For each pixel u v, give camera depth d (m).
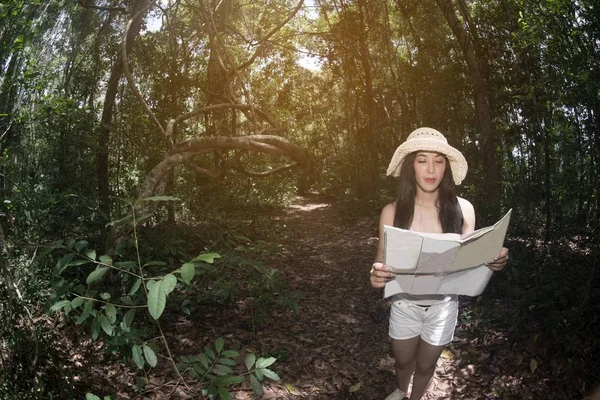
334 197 32.47
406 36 17.56
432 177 3.10
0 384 3.19
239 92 18.53
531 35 5.72
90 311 2.69
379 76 20.69
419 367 3.35
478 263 2.79
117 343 3.02
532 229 8.55
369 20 17.69
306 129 31.22
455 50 13.83
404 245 2.68
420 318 3.23
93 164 8.48
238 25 17.17
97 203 7.24
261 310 5.34
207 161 14.21
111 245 5.57
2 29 4.62
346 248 11.92
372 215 17.45
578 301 4.78
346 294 7.45
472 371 4.35
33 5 5.90
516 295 5.85
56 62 6.98
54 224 5.39
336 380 4.35
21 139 6.07
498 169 10.43
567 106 5.79
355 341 5.35
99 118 10.60
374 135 19.22
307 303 6.79
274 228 13.91
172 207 11.14
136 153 10.96
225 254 5.36
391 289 2.90
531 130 8.80
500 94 10.54
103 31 9.96
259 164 16.22
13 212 4.50
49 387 3.63
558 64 5.44
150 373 4.25
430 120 15.25
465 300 6.18
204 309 5.84
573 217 7.47
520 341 4.70
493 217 8.91
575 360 4.06
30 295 3.79
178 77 12.74
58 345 4.29
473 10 11.94
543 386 3.92
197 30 13.90
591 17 4.74
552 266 5.93
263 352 4.79
